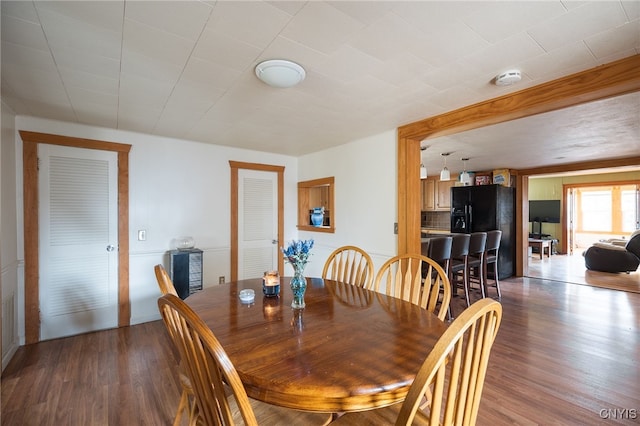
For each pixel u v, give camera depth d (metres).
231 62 1.83
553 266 7.24
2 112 2.47
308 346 1.21
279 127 3.17
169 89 2.21
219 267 3.98
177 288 3.34
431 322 1.46
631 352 2.70
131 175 3.36
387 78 2.03
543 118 2.85
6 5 1.31
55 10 1.35
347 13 1.38
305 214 4.70
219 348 0.85
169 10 1.36
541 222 9.47
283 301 1.80
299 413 1.24
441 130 2.77
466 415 0.93
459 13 1.38
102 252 3.19
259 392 0.98
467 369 0.89
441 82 2.09
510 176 6.02
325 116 2.80
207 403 0.98
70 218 3.03
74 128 3.03
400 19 1.42
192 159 3.77
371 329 1.38
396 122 2.99
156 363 2.49
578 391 2.11
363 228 3.61
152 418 1.83
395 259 2.11
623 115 2.77
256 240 4.32
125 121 2.96
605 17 1.40
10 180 2.62
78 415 1.85
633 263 6.10
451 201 6.05
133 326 3.30
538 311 3.87
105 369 2.39
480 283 4.20
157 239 3.52
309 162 4.50
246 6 1.33
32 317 2.83
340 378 0.98
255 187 4.31
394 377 0.99
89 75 1.99
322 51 1.70
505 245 5.77
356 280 2.35
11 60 1.80
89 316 3.12
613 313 3.79
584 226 9.66
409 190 3.11
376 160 3.45
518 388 2.15
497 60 1.80
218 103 2.48
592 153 4.48
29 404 1.95
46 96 2.34
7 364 2.46
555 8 1.34
